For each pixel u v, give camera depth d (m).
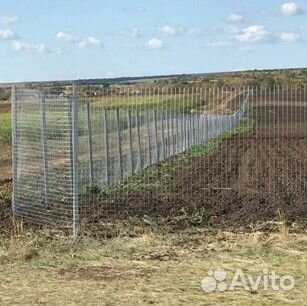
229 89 20.34
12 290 10.24
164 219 15.33
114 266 11.61
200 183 21.47
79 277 10.95
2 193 18.70
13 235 13.38
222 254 12.28
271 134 36.66
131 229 14.14
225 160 28.78
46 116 15.16
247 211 16.38
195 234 13.86
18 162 15.48
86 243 12.94
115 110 21.86
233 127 42.25
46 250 12.55
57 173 15.29
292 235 13.56
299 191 19.72
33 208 15.35
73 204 13.80
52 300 9.71
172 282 10.60
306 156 30.88
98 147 22.53
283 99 24.67
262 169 25.88
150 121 27.27
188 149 31.61
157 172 23.69
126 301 9.65
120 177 20.58
